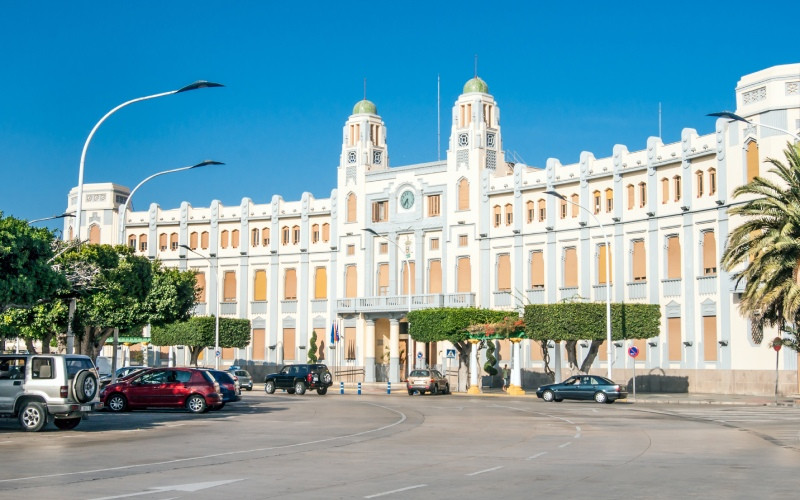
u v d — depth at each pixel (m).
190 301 56.28
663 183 64.50
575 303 59.59
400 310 79.00
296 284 86.62
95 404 30.11
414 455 22.27
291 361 86.25
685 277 62.22
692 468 19.41
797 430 29.97
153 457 21.55
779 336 55.50
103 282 39.84
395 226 82.06
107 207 92.25
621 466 19.83
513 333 63.59
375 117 85.88
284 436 28.11
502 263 75.56
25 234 31.67
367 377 81.50
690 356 61.62
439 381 63.00
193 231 90.75
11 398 28.81
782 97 55.69
